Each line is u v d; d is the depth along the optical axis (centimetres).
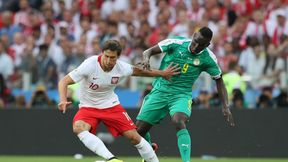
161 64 3550
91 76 3058
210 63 3488
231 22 6109
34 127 5206
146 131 3594
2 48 5709
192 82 3512
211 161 4794
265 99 5225
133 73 3166
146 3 6288
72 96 5200
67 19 6325
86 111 3131
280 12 6025
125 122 3162
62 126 5181
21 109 5212
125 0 6550
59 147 5191
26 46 5991
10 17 6362
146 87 5069
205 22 5894
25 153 5212
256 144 5091
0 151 5231
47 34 5966
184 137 3350
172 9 6325
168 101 3500
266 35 5766
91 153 5166
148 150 3192
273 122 5091
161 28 5781
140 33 5969
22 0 6612
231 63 5294
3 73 5684
